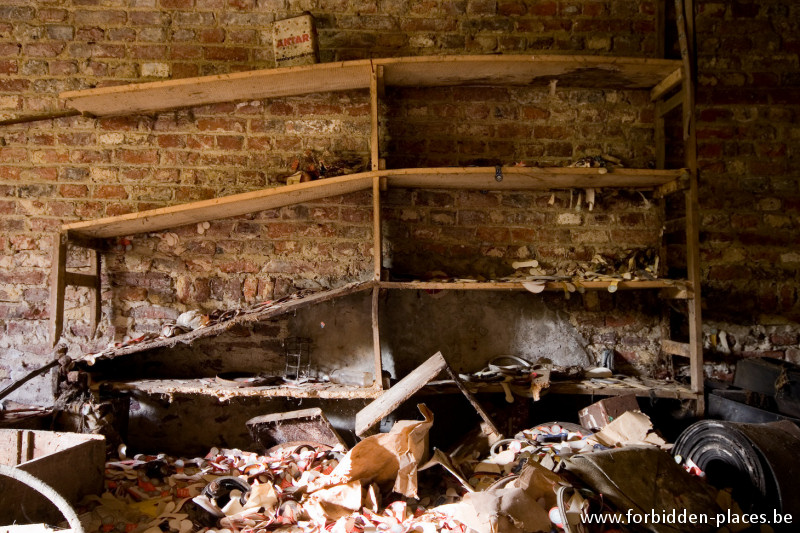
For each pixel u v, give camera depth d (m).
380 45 3.09
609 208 3.12
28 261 3.00
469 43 3.11
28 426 2.60
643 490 2.06
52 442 2.32
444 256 3.08
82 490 2.16
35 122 3.03
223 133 3.07
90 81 3.05
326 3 3.10
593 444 2.48
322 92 3.09
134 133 3.05
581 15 3.13
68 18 3.06
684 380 3.08
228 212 2.94
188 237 3.05
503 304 3.10
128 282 3.02
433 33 3.11
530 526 1.92
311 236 3.07
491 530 1.88
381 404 2.45
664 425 2.95
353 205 3.08
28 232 3.00
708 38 3.12
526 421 2.79
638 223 3.12
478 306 3.10
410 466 2.25
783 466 2.04
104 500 2.20
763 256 3.10
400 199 3.08
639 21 3.09
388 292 3.08
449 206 3.10
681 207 3.11
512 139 3.11
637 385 2.86
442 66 2.82
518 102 3.12
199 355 3.03
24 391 2.98
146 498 2.29
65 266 2.80
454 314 3.09
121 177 3.04
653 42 3.13
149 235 3.04
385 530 2.04
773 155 3.11
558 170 2.73
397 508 2.17
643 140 3.09
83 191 3.03
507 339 3.09
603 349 3.10
